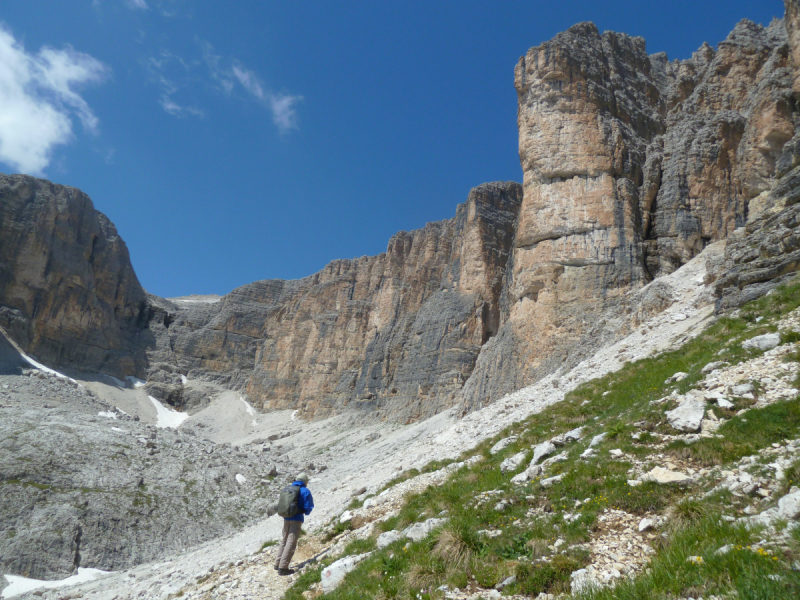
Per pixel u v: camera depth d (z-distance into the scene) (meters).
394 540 14.09
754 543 7.65
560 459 15.07
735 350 16.73
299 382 126.81
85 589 32.50
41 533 40.09
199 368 143.88
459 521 12.41
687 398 14.27
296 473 63.66
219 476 56.41
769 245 23.72
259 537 29.69
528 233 55.12
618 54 66.88
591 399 23.20
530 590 9.02
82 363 119.81
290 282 166.25
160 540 44.38
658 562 8.03
